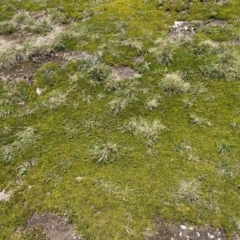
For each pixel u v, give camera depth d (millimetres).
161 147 875
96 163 847
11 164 866
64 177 824
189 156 853
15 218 762
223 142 881
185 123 934
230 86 1034
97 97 1020
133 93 1020
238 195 775
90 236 719
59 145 896
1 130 947
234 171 820
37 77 1104
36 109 997
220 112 959
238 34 1214
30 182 823
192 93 1018
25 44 1227
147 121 941
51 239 724
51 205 773
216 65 1089
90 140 902
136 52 1170
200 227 729
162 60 1124
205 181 800
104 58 1152
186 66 1107
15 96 1044
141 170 827
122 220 738
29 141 908
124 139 898
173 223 734
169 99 1004
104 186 796
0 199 801
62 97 1018
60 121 957
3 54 1191
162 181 801
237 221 732
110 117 959
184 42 1190
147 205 761
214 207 755
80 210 760
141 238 711
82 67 1116
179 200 766
